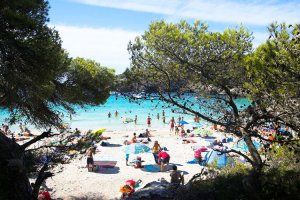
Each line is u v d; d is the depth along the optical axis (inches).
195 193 343.0
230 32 283.6
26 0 325.7
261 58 258.7
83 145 350.9
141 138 1261.1
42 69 351.9
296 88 240.5
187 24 302.0
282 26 246.5
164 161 789.9
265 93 256.1
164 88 295.3
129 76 299.3
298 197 271.3
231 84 282.8
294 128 246.5
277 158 358.0
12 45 312.0
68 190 645.3
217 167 509.0
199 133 1235.2
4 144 290.5
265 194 277.6
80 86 601.0
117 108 2573.8
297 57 239.1
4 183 262.8
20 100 404.2
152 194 402.3
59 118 560.7
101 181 709.9
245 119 272.8
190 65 282.7
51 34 369.4
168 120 1925.4
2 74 324.8
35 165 346.6
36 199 288.7
